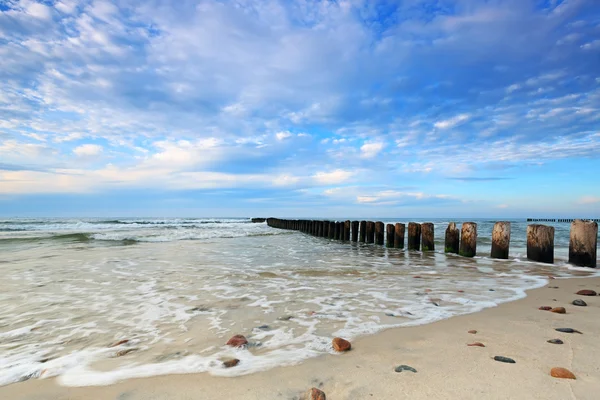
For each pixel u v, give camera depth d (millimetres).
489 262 7484
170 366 2182
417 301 3922
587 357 2191
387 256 8688
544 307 3551
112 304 3869
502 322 3061
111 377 2033
